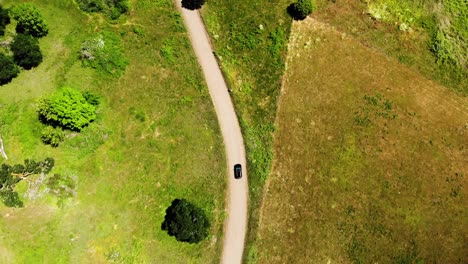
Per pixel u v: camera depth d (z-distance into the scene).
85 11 58.03
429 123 64.06
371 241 60.56
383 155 62.31
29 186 52.28
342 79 63.12
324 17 64.19
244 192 58.34
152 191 55.53
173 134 57.31
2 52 54.31
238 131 59.31
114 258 52.94
